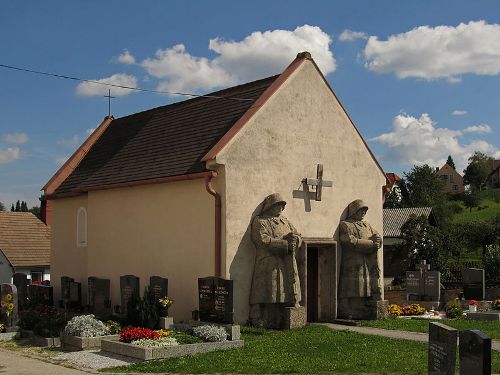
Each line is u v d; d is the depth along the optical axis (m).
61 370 13.38
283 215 20.31
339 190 22.39
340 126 22.66
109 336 16.48
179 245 20.23
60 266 27.47
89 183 24.70
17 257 39.12
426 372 12.73
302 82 21.38
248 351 15.27
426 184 83.00
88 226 24.61
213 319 17.61
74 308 24.48
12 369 13.47
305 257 19.81
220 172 18.97
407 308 24.59
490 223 52.34
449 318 23.11
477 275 28.48
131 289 20.42
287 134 20.70
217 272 18.78
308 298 21.58
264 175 19.88
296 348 15.65
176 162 20.84
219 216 18.86
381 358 14.27
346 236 21.83
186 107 24.48
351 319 21.44
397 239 50.16
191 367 13.39
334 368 13.17
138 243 21.95
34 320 18.91
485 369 9.12
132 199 22.41
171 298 20.36
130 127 27.22
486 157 124.50
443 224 59.22
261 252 19.12
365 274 21.73
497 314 22.59
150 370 13.28
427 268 29.81
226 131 20.28
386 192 24.77
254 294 19.05
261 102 20.09
